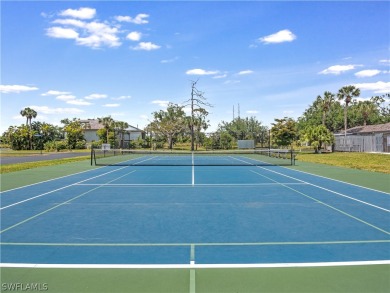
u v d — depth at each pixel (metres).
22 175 18.61
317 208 9.52
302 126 75.00
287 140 50.44
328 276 4.75
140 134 82.75
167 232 7.04
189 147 66.62
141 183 15.02
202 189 13.18
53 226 7.55
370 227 7.41
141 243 6.30
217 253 5.71
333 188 13.48
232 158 36.50
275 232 7.02
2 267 5.11
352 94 51.53
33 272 4.92
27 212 9.02
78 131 66.88
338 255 5.60
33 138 68.25
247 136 60.69
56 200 10.80
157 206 9.82
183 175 18.50
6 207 9.68
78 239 6.56
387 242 6.32
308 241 6.39
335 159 32.75
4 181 15.82
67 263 5.27
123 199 10.98
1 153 50.00
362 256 5.54
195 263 5.25
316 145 43.69
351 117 76.25
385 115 83.38
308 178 17.05
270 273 4.86
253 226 7.51
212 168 23.20
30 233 6.97
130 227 7.45
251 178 17.02
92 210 9.27
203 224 7.70
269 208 9.51
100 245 6.18
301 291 4.30
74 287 4.43
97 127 83.62
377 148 42.72
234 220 8.09
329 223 7.78
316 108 80.00
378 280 4.62
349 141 48.06
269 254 5.65
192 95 51.34
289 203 10.27
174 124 65.12
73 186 14.07
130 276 4.77
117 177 17.52
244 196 11.52
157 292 4.28
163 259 5.43
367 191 12.69
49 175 18.58
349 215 8.62
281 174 19.05
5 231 7.13
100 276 4.77
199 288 4.38
